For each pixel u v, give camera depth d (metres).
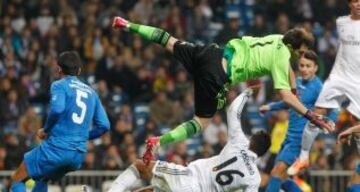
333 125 19.39
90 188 28.62
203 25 38.66
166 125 33.47
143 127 33.28
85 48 36.22
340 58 20.89
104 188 28.64
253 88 20.08
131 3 38.69
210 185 20.00
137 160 20.27
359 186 21.27
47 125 19.88
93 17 37.34
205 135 32.34
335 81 20.89
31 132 32.16
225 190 20.05
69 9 38.03
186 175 20.02
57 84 19.95
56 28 36.62
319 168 30.17
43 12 37.56
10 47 36.31
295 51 19.62
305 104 22.20
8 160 30.03
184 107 34.03
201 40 38.28
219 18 39.84
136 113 34.91
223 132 31.03
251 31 37.50
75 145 20.02
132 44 36.75
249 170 19.94
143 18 38.16
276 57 19.39
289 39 19.56
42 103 34.84
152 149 19.48
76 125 20.02
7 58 35.88
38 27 37.22
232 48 19.61
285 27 37.62
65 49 36.19
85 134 20.20
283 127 29.73
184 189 19.91
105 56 35.94
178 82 34.94
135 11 38.44
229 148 19.95
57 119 19.84
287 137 22.38
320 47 38.16
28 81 34.94
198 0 39.62
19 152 30.38
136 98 35.50
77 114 20.00
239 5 40.16
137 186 21.39
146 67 36.25
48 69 35.22
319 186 29.11
